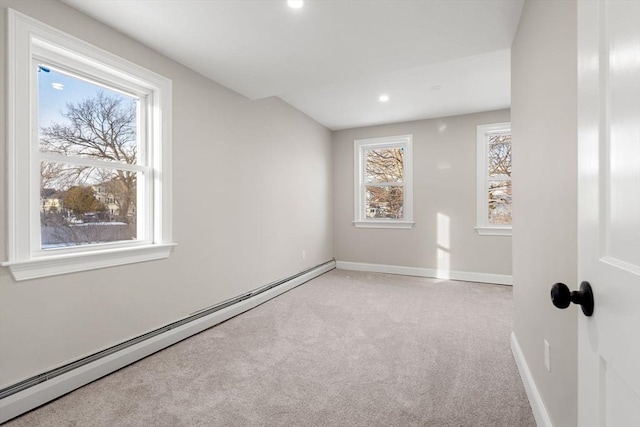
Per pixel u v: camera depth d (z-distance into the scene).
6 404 1.51
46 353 1.69
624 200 0.49
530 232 1.61
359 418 1.53
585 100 0.63
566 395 1.11
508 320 2.84
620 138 0.50
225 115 2.93
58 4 1.73
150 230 2.32
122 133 2.19
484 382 1.83
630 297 0.47
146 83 2.23
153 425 1.49
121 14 1.87
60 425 1.49
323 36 2.12
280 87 2.95
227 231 2.96
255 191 3.34
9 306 1.55
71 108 1.90
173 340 2.36
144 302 2.21
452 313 3.03
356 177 5.04
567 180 1.08
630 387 0.47
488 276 4.21
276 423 1.50
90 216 2.00
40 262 1.64
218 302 2.84
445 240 4.46
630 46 0.47
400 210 4.86
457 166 4.38
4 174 1.53
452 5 1.78
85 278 1.87
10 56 1.54
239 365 2.05
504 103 3.87
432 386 1.80
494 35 2.07
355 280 4.37
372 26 1.99
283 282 3.78
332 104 3.92
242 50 2.29
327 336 2.51
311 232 4.52
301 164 4.25
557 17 1.15
